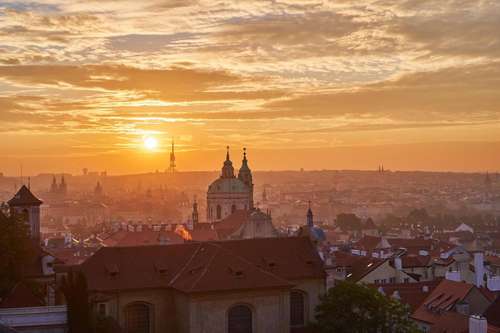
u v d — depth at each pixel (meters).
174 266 129.25
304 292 136.62
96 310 121.56
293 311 135.88
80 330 108.25
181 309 122.75
